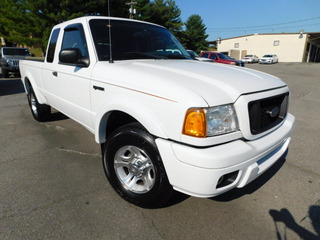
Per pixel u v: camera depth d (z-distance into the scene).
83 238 1.80
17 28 22.02
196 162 1.58
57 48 3.22
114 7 23.16
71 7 21.48
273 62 32.44
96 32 2.64
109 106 2.12
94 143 3.58
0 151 3.25
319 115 5.45
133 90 1.92
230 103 1.71
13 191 2.34
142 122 1.83
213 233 1.89
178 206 2.20
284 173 2.84
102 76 2.26
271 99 2.04
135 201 2.12
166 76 1.89
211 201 2.29
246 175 1.78
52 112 5.28
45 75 3.54
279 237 1.87
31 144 3.50
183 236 1.85
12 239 1.76
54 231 1.85
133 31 2.95
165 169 1.78
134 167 2.07
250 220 2.05
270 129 2.00
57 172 2.73
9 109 5.64
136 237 1.83
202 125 1.57
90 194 2.34
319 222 2.04
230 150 1.63
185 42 43.53
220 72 2.13
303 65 27.83
